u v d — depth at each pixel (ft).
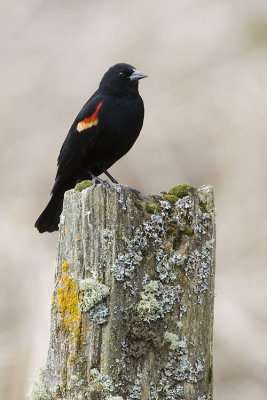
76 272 22.76
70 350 22.40
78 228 22.93
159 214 23.24
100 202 22.71
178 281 23.20
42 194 64.18
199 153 65.87
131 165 64.13
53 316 23.13
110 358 21.98
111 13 84.64
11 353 45.91
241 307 49.32
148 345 22.43
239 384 44.24
